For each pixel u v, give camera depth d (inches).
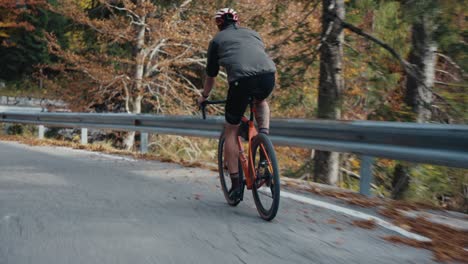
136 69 759.7
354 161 547.5
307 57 438.9
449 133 219.8
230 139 223.3
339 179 462.0
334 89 424.5
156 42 735.7
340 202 246.2
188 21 706.2
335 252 166.1
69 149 483.5
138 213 213.8
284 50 442.3
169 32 700.0
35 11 1264.8
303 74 441.1
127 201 237.3
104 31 749.3
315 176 434.9
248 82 203.5
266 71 205.2
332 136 283.7
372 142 259.9
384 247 173.0
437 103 407.5
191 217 209.0
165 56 813.9
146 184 285.6
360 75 482.6
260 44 212.1
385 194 439.5
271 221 204.7
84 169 340.8
